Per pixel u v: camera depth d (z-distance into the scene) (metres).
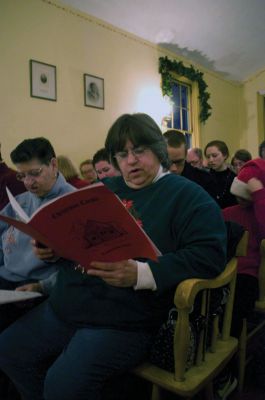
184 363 1.02
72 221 0.84
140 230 0.85
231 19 4.45
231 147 6.25
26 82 3.14
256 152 6.35
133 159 1.22
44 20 3.26
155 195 1.21
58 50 3.39
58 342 1.21
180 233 1.13
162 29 4.28
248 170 1.70
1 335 1.28
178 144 2.38
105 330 1.10
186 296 0.99
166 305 1.13
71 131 3.53
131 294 1.10
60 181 1.61
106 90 3.88
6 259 1.63
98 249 0.91
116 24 3.94
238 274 1.63
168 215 1.15
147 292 1.10
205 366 1.11
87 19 3.65
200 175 2.94
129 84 4.16
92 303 1.13
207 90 5.57
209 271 1.07
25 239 1.56
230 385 1.54
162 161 1.27
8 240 1.62
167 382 1.02
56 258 1.21
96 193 0.79
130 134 1.20
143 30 4.20
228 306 1.26
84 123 3.66
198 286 1.02
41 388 1.24
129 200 1.27
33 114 3.20
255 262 1.68
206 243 1.07
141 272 1.02
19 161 1.51
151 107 4.46
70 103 3.52
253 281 1.62
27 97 3.15
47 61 3.30
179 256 1.07
